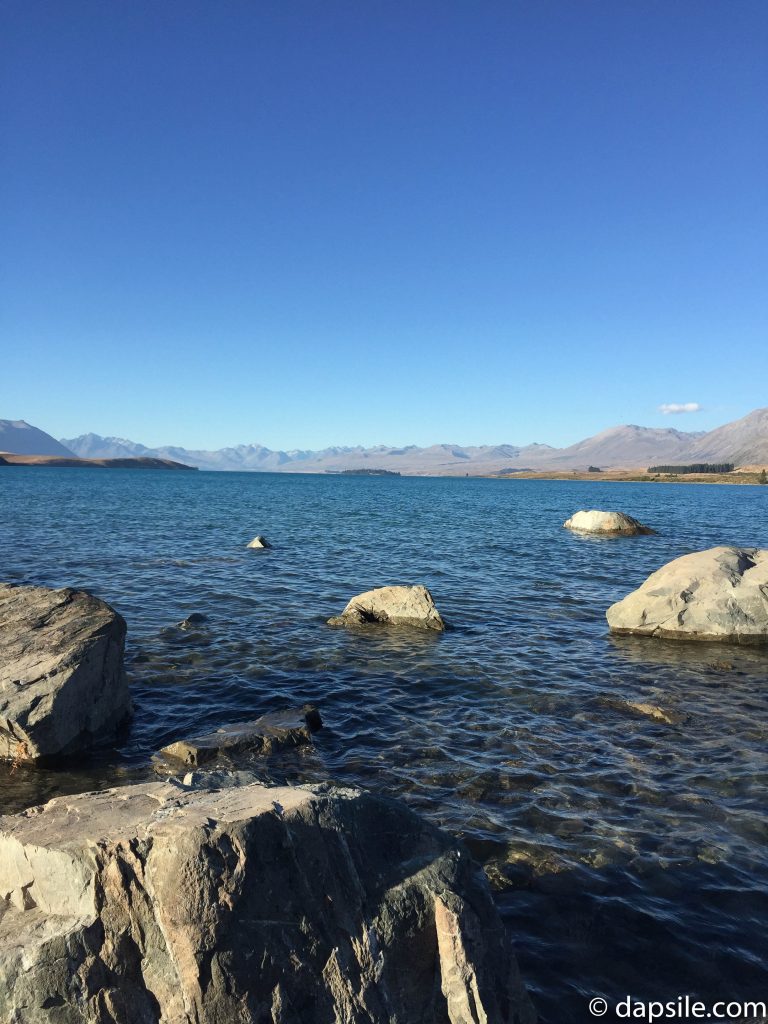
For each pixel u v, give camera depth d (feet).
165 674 53.26
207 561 110.83
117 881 17.01
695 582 69.00
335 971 17.16
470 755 39.29
